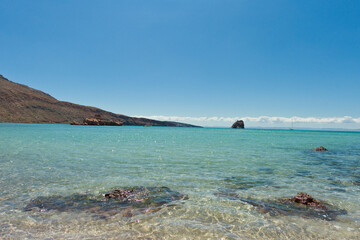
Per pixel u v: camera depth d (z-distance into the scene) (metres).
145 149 26.33
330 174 14.31
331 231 6.64
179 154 22.52
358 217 7.66
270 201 9.09
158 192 10.06
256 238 6.16
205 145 33.78
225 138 56.81
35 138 37.62
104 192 9.89
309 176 13.67
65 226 6.66
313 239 6.17
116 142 35.41
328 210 8.23
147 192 10.02
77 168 14.66
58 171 13.67
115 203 8.59
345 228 6.85
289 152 26.36
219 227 6.77
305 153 25.73
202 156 21.39
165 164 16.75
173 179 12.38
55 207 8.09
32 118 168.38
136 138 47.34
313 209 8.27
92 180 11.80
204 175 13.47
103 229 6.53
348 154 25.44
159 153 22.95
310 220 7.36
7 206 8.07
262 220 7.30
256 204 8.73
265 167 16.39
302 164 18.00
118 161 17.62
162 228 6.64
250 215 7.67
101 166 15.48
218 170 15.00
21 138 36.75
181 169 15.05
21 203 8.40
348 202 9.12
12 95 178.88
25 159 17.48
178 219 7.28
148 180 12.05
